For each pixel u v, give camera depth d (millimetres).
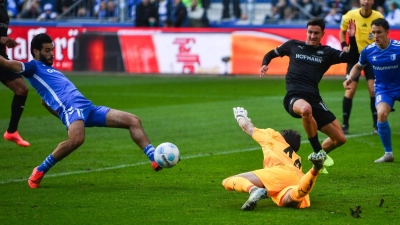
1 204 12852
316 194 13734
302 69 15578
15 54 43156
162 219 11742
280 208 12484
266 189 12227
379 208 12508
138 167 16781
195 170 16406
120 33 42031
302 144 20438
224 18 44844
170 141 20781
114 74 42656
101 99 31438
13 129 18812
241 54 40188
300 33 39312
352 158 17828
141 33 41750
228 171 16281
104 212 12250
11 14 46969
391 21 40469
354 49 15422
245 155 18484
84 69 42750
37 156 18328
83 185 14672
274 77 40750
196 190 14172
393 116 26625
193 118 25625
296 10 42906
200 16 42906
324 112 15414
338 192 13914
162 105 29391
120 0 45531
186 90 34812
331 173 15938
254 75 41719
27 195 13641
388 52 17000
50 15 45969
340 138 15477
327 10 42344
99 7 46062
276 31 39625
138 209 12477
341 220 11625
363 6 21406
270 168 12586
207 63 40750
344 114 22109
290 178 12477
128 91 34438
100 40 42375
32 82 14531
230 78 40531
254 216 11891
